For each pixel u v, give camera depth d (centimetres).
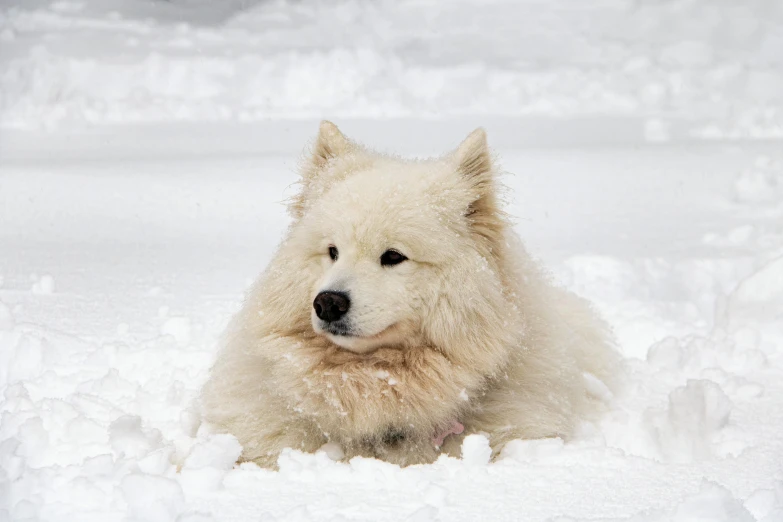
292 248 603
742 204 1524
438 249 577
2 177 1622
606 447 555
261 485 493
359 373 569
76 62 2600
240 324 623
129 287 1031
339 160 646
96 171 1706
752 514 434
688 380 640
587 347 713
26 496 470
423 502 462
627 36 3250
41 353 789
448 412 579
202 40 3067
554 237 1305
